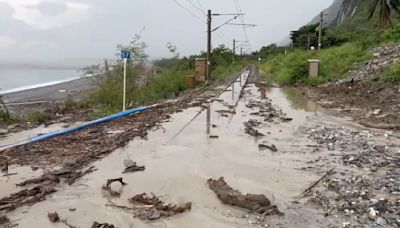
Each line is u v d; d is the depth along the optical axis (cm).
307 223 512
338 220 520
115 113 1525
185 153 886
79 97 2353
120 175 723
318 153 881
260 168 767
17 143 988
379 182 667
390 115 1377
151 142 999
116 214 548
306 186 659
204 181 688
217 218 532
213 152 897
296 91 2700
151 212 550
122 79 1953
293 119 1402
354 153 872
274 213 543
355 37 5431
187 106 1777
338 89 2339
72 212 555
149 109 1680
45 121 1459
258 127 1221
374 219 518
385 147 926
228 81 3706
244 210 559
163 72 2834
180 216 539
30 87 4447
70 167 767
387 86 1912
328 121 1352
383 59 2555
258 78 4406
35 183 677
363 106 1670
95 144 968
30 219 533
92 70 2222
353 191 623
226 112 1569
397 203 566
